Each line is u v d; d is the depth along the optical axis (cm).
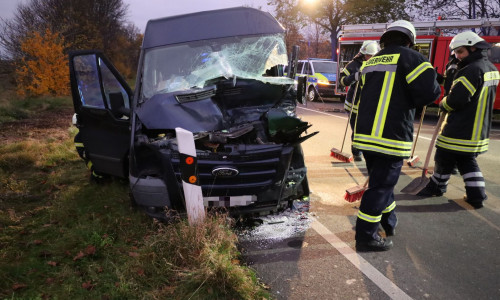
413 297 243
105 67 386
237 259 288
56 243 309
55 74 1630
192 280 242
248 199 312
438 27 1154
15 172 527
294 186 336
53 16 2423
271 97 385
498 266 279
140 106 352
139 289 243
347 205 401
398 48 285
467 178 389
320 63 1677
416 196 425
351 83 557
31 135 784
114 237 318
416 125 994
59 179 479
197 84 366
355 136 302
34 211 384
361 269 276
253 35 408
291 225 346
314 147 691
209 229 279
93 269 268
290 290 252
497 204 399
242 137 334
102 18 2922
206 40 396
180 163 282
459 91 354
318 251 303
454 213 377
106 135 393
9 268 269
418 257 293
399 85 279
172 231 282
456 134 378
